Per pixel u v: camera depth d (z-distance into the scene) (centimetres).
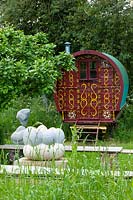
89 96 1299
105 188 379
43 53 1120
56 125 1297
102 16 1454
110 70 1280
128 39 1441
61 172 404
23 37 1069
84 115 1301
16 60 1054
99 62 1290
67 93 1312
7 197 376
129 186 385
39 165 560
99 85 1292
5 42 1020
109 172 404
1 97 999
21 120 946
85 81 1302
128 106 1425
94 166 417
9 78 970
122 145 1149
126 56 1437
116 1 1450
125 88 1316
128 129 1318
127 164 490
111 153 723
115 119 1279
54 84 1143
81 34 1504
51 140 650
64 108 1311
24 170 422
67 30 1555
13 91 1000
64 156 663
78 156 459
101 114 1290
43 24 1628
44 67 1023
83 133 1248
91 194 372
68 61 1164
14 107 1335
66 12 1602
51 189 372
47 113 1358
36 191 372
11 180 413
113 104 1279
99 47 1471
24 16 1628
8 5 1636
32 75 1011
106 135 1280
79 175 391
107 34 1455
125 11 1445
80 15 1512
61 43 1600
